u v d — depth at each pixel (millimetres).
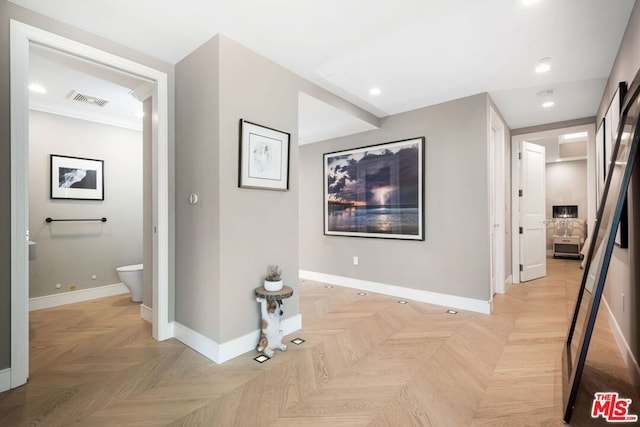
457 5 1930
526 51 2475
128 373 2072
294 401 1769
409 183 3824
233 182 2311
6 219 1876
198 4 1919
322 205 4789
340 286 4500
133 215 4348
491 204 3604
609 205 2191
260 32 2229
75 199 3834
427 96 3416
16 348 1908
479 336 2680
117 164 4203
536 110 3895
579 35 2252
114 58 2322
